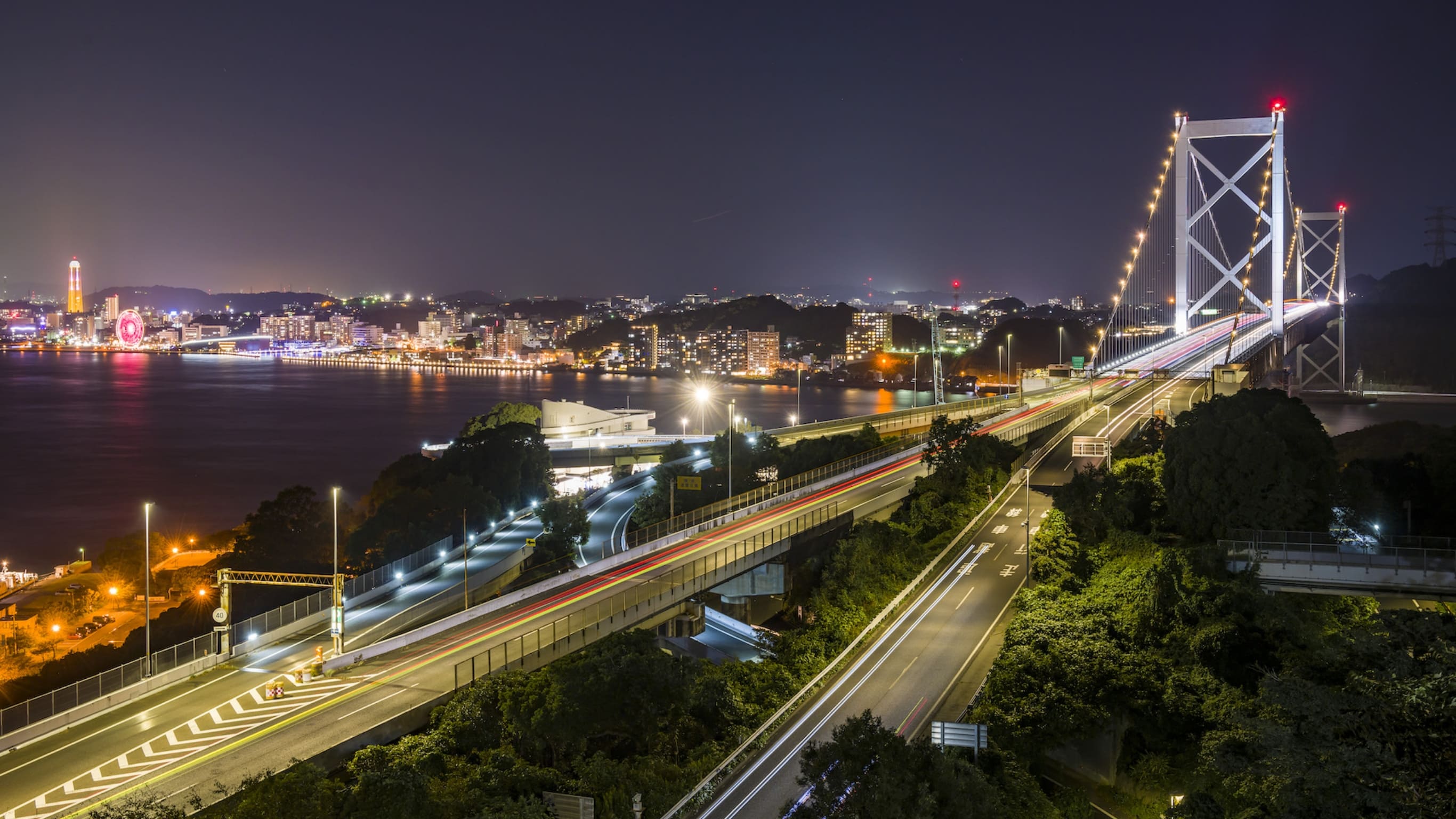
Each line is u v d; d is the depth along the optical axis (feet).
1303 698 138.21
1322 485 298.76
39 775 194.90
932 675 231.71
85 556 575.79
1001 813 161.68
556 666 231.30
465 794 181.47
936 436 438.81
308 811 165.99
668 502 442.91
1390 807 123.65
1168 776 196.85
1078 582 285.43
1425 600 250.78
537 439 573.33
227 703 231.71
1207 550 255.50
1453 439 332.60
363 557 409.90
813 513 400.26
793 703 217.56
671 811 171.73
